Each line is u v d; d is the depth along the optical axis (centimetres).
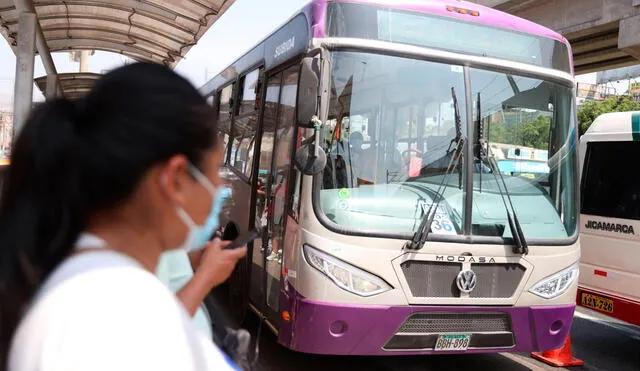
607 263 612
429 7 461
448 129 454
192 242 118
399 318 407
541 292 450
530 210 466
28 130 103
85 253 101
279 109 514
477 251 430
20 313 99
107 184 102
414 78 448
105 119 102
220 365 114
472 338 430
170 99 105
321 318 396
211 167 114
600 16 1394
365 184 424
